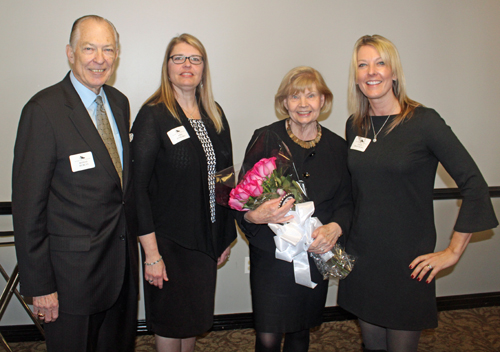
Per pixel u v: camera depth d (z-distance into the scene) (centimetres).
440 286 309
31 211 140
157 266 177
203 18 252
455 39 283
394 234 166
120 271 164
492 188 297
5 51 235
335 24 268
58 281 151
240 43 259
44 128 140
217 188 171
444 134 158
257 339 180
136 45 248
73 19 238
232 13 255
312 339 267
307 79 171
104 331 175
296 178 175
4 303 212
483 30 285
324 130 191
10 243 221
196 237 180
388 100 172
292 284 176
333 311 293
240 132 269
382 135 170
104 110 163
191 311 186
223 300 285
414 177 164
